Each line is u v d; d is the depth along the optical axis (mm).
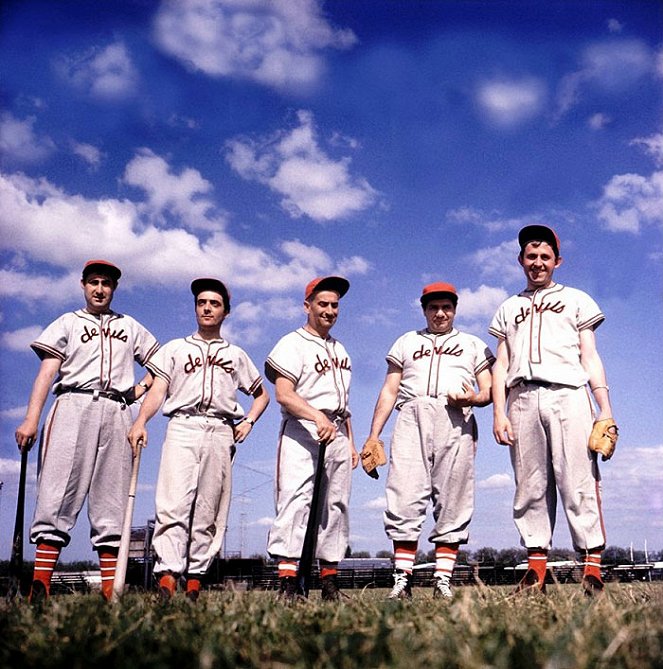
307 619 3240
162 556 5434
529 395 5496
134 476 5398
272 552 5453
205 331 5898
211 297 5848
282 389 5629
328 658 2312
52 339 5730
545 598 4027
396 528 5695
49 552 5543
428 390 5789
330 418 5742
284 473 5566
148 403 5652
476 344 5992
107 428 5762
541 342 5520
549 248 5695
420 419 5762
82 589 6004
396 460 5801
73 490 5629
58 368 5781
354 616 3268
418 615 3318
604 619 2996
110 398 5809
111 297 5996
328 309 5832
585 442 5328
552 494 5539
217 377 5730
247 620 3217
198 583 5602
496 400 5715
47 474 5598
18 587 5285
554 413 5387
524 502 5508
